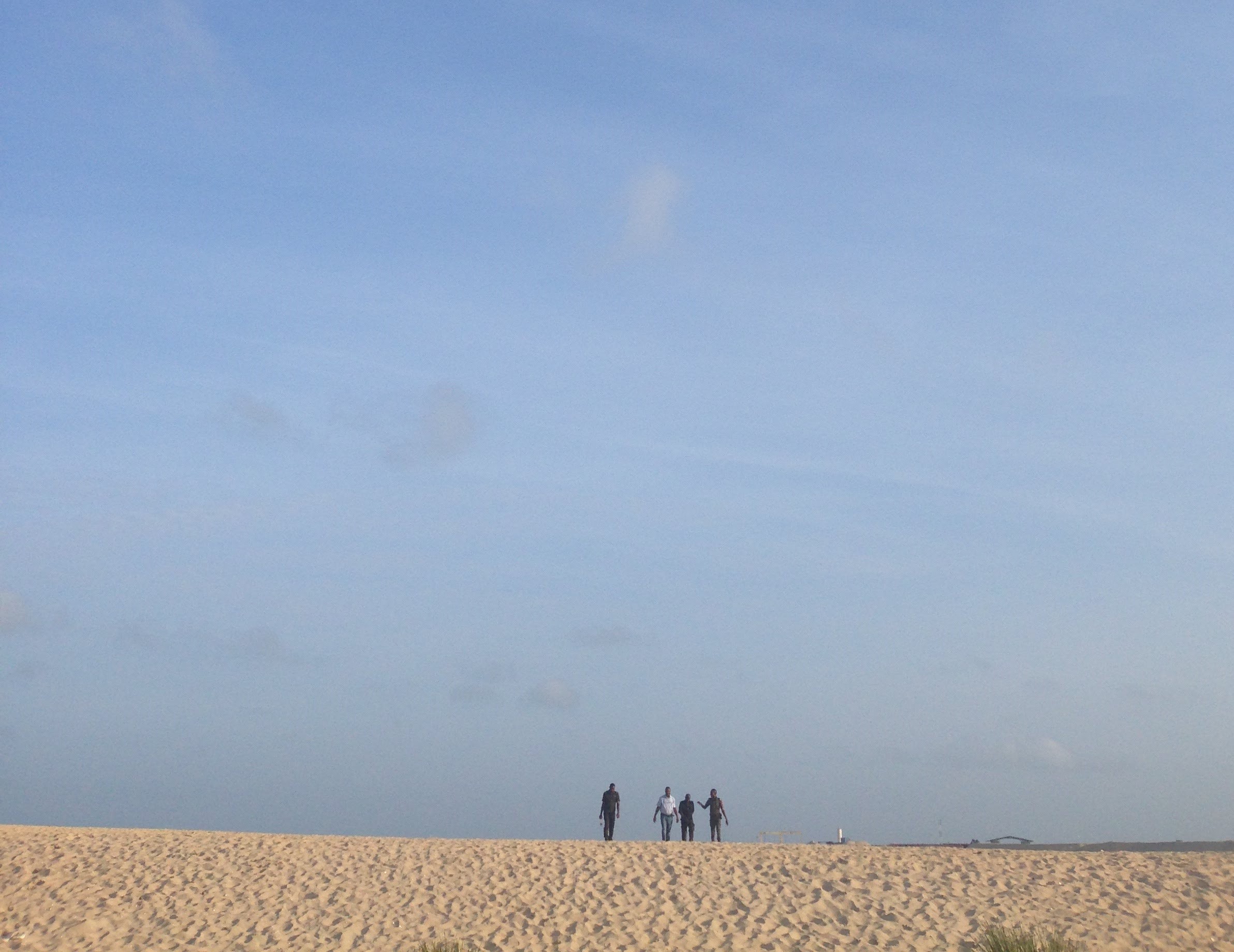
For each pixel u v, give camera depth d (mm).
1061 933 20000
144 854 25688
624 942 20594
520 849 26312
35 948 20438
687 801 30453
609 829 29188
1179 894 21672
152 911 22281
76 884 23609
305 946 20641
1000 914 21094
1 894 22953
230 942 20844
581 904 22469
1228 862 23609
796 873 23875
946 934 20406
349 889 23516
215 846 26484
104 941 20828
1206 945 19359
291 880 24062
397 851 26188
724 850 26000
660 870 24328
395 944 20688
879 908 21719
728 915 21750
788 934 20750
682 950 20203
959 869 23750
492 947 20484
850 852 25516
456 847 26625
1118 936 19797
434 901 22781
